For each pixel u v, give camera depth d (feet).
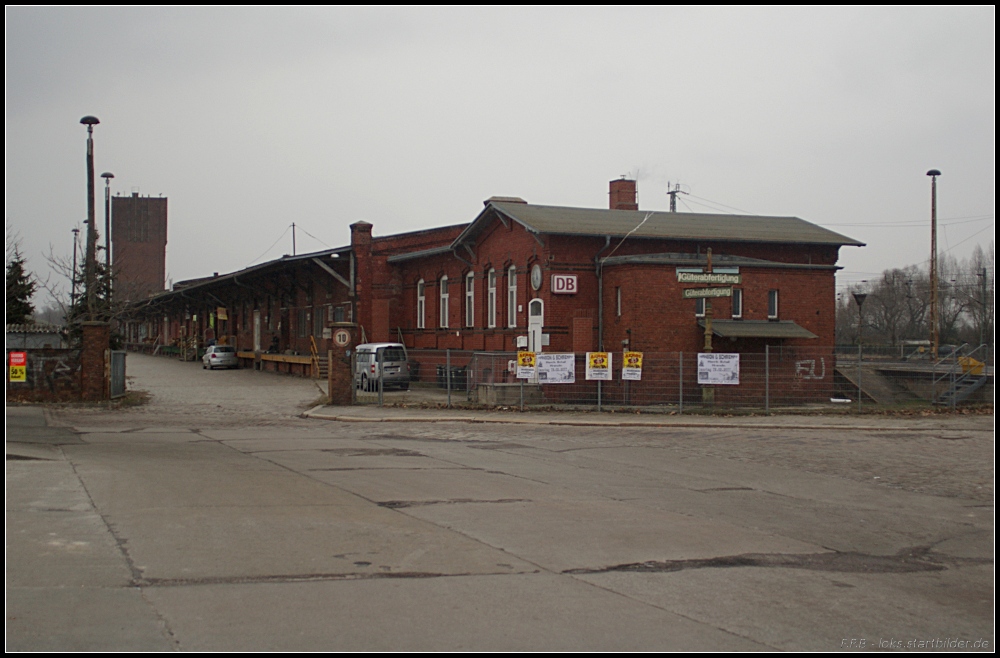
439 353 127.24
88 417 79.00
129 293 214.48
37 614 20.24
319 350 158.51
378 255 140.97
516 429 74.18
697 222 112.78
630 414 84.38
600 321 100.89
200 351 218.38
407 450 57.57
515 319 109.19
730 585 24.70
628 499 39.09
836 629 21.04
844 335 215.51
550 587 23.80
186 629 19.42
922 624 21.72
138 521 31.04
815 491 43.09
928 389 94.22
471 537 29.89
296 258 146.00
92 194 100.42
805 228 114.93
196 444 59.31
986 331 167.02
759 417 83.15
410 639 19.16
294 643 18.69
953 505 39.83
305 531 30.07
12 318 129.80
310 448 57.82
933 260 126.11
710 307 88.48
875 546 30.81
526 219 103.24
